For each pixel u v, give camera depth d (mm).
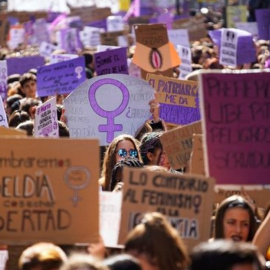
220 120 12742
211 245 8578
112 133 20406
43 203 12500
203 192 12102
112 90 20422
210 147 12758
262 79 12711
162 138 15977
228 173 12758
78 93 20344
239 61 32469
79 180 12477
